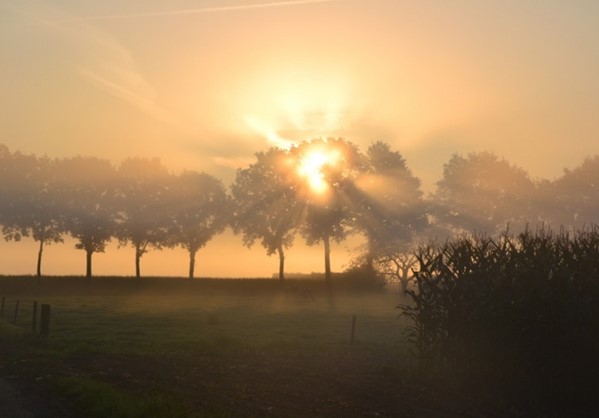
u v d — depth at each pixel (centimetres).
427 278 2198
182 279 10694
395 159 12219
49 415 1381
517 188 12769
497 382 1997
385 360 2633
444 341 2141
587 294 1884
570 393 1880
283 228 11875
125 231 12075
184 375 1966
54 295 9212
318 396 1772
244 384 1870
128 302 7481
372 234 11775
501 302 1973
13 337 2884
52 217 11594
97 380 1795
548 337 1905
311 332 4200
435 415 1664
